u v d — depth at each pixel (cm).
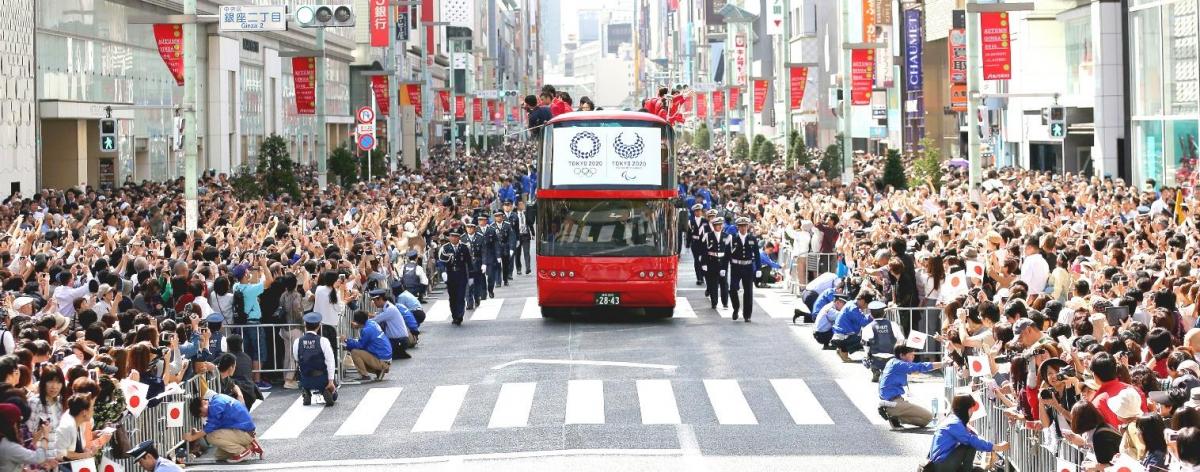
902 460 1605
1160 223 2661
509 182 5000
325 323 2230
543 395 2066
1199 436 1054
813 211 3584
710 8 14900
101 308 2056
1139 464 1124
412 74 11794
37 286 2106
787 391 2070
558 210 2869
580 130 2869
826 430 1788
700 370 2269
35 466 1271
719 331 2750
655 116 2917
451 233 2905
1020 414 1446
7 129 4444
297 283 2341
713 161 9400
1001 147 6625
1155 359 1476
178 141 4444
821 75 10362
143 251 2477
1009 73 3553
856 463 1592
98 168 5341
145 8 5844
